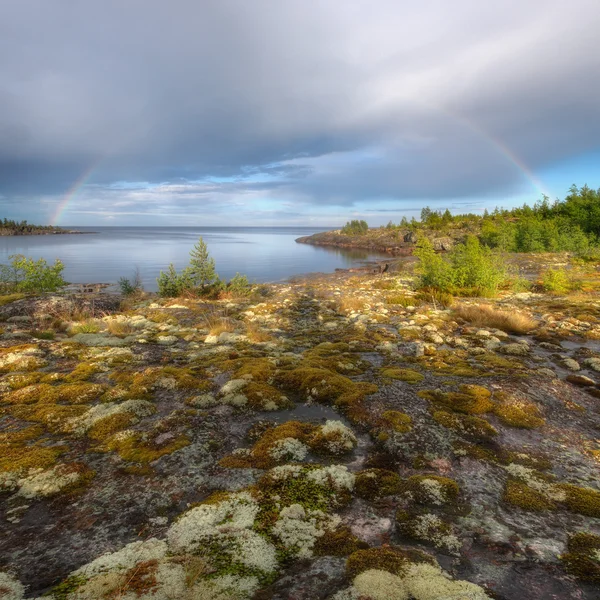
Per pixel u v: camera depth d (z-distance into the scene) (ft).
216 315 48.29
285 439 16.93
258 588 9.48
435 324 41.86
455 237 260.21
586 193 189.78
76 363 27.76
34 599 9.04
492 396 22.12
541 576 10.01
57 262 67.10
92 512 12.57
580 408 21.42
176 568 10.03
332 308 56.29
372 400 21.31
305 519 12.21
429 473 14.94
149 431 17.84
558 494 13.62
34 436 17.46
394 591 9.18
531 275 91.04
